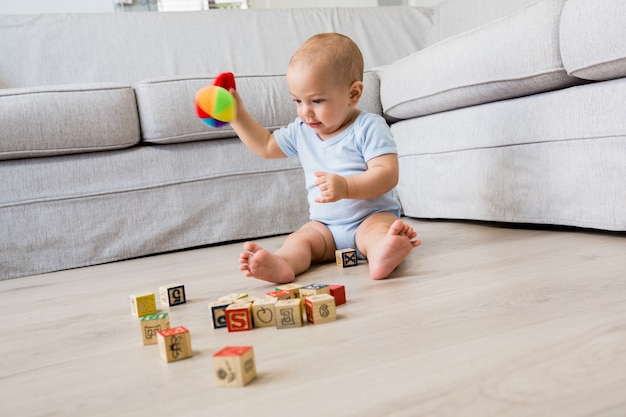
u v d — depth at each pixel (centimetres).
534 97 146
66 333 102
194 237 194
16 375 81
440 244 146
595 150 130
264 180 201
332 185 118
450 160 177
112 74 243
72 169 181
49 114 174
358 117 137
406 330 80
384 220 135
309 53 128
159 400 66
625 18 115
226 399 64
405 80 186
